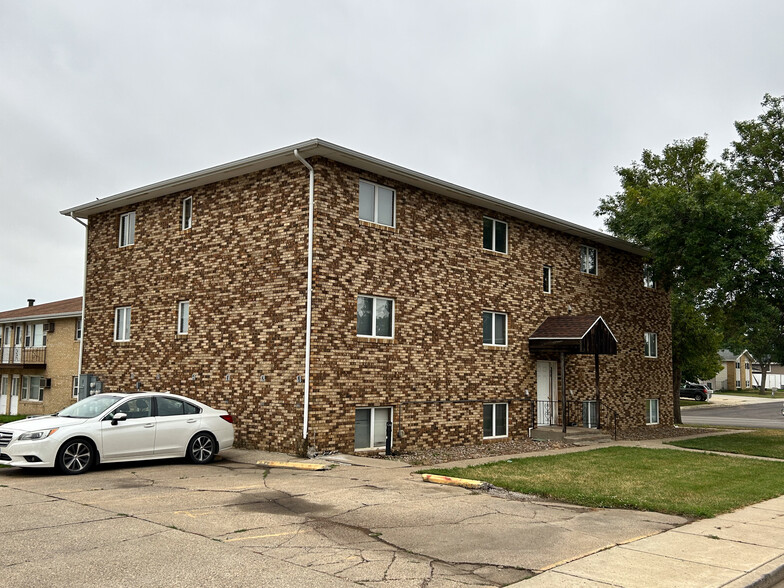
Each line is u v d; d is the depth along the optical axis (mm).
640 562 7258
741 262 20984
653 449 18578
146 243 20016
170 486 11156
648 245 23250
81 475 12164
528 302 21656
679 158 34375
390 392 16969
